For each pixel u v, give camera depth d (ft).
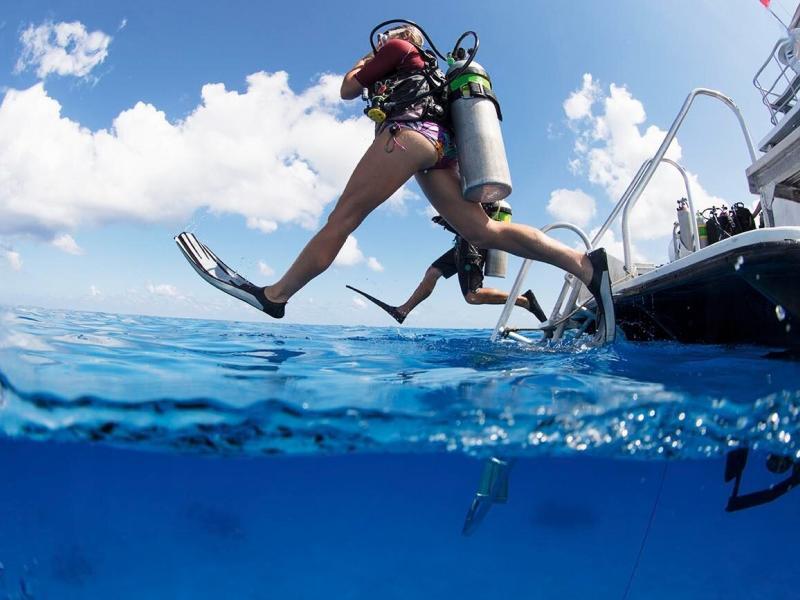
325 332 17.30
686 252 15.65
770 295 7.25
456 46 9.62
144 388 5.71
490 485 10.84
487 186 8.43
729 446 6.67
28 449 7.82
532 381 6.71
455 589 15.74
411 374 7.30
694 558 15.23
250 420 5.44
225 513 15.88
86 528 12.89
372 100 8.49
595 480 10.99
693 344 10.94
